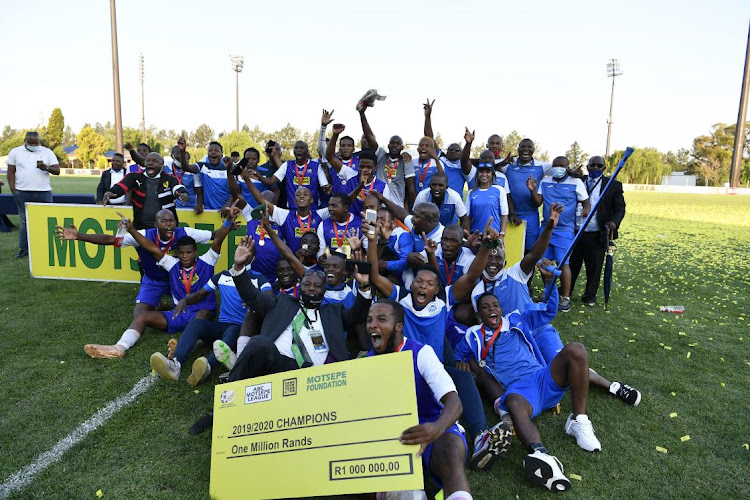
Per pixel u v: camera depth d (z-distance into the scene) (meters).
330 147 6.97
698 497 3.16
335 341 3.89
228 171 7.08
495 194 6.92
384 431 2.72
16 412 3.88
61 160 70.62
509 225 7.55
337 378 2.89
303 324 3.91
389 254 5.71
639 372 5.08
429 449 2.94
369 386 2.82
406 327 4.09
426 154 7.43
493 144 7.87
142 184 6.81
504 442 3.19
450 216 6.58
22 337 5.41
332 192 7.32
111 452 3.42
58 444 3.48
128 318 6.12
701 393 4.62
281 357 3.76
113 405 4.04
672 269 10.68
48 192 9.42
